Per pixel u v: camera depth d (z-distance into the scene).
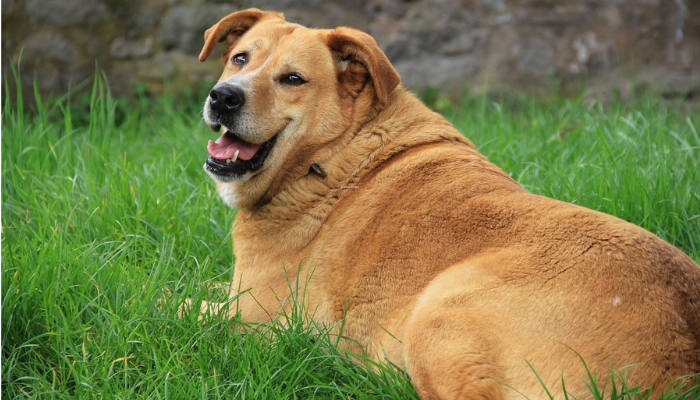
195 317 4.27
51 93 10.46
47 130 7.13
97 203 5.70
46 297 4.20
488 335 3.49
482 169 4.26
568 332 3.39
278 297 4.35
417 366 3.64
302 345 4.06
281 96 4.49
